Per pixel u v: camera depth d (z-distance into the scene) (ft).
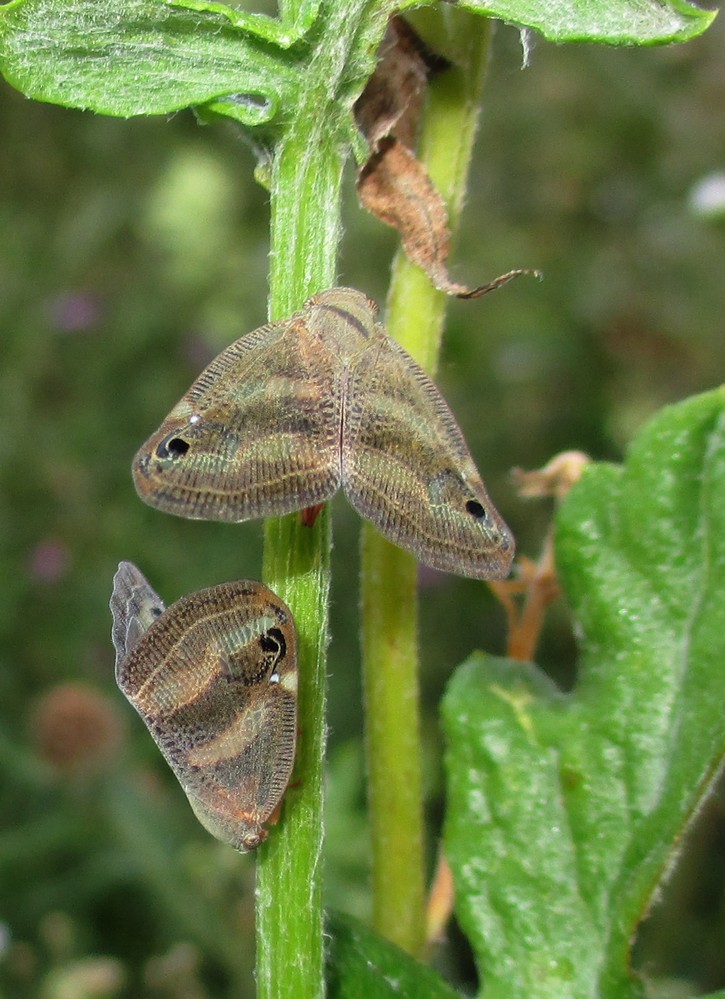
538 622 0.28
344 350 0.22
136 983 0.52
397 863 0.25
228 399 0.22
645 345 0.80
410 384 0.22
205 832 0.58
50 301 0.94
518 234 0.89
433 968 0.24
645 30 0.21
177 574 0.77
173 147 1.06
